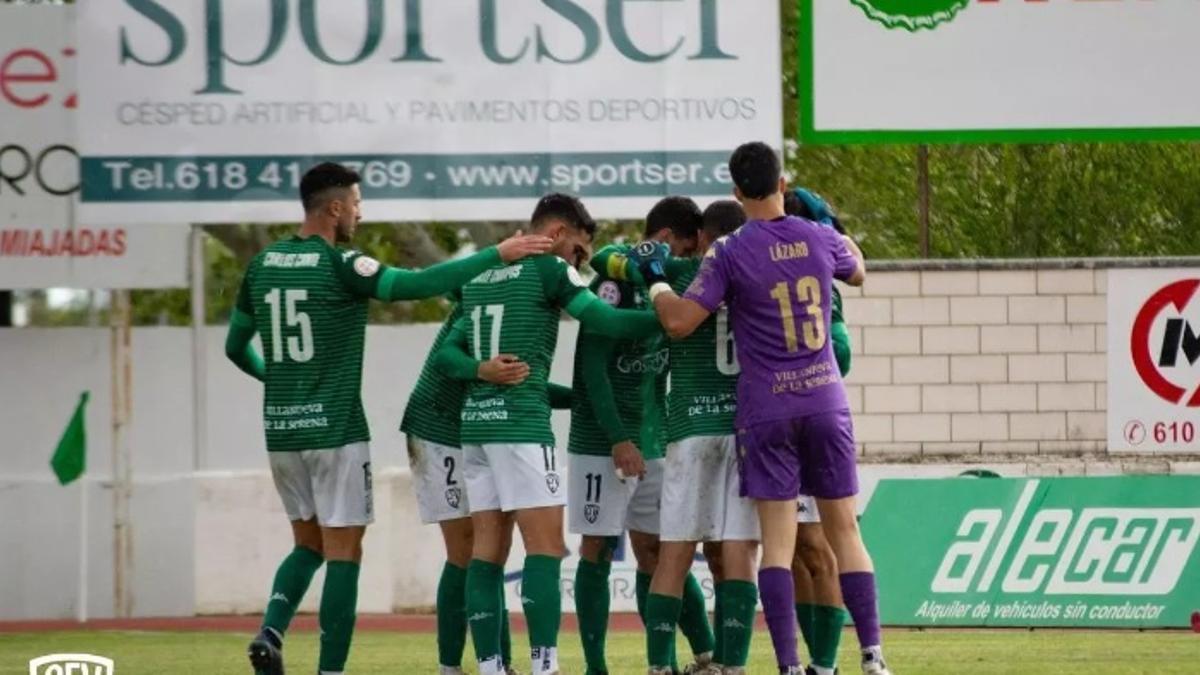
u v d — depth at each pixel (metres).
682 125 51.09
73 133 52.47
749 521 30.94
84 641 45.44
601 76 51.09
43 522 53.28
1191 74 52.69
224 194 51.34
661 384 34.28
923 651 41.03
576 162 51.12
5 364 53.97
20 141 52.44
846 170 69.81
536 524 30.52
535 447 30.45
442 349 31.28
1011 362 52.44
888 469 50.34
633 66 51.09
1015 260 52.38
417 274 30.34
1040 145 68.00
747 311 29.11
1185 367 52.19
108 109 51.25
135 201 51.28
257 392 54.47
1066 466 50.78
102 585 53.41
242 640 45.53
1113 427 52.25
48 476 53.62
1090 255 67.31
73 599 53.25
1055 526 47.47
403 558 52.09
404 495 52.12
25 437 54.00
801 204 31.78
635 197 51.19
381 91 51.19
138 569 53.47
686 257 33.03
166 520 53.56
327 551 31.25
